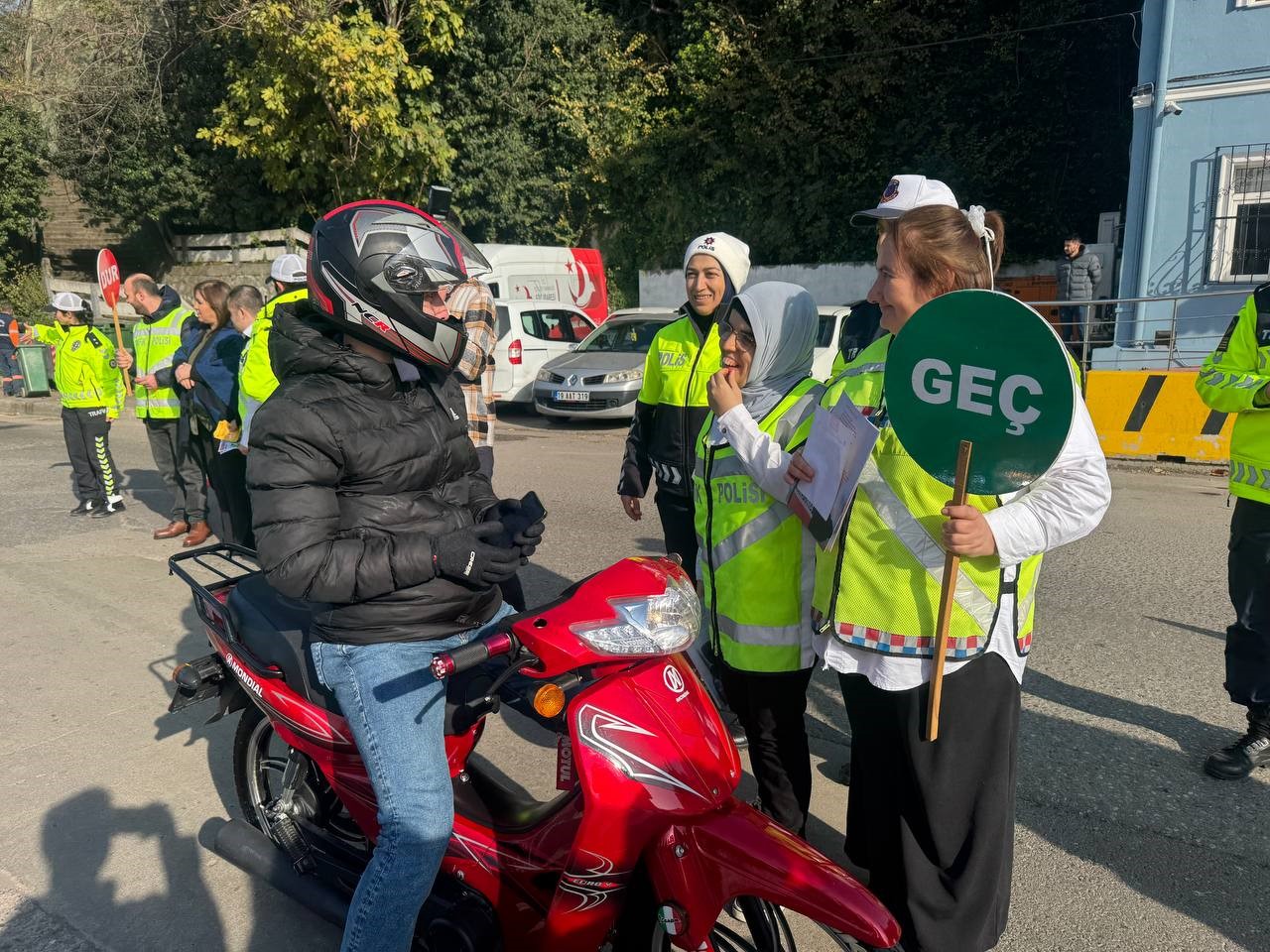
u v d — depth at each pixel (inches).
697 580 154.9
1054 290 674.8
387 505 90.7
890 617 93.8
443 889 99.7
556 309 567.5
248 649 109.8
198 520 279.4
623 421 513.7
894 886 101.3
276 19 637.3
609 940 96.5
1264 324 139.8
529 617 85.0
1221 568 241.1
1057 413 79.7
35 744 160.4
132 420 548.4
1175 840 128.6
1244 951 107.3
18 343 601.3
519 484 350.6
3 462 415.5
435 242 90.4
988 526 86.1
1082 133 674.8
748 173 775.1
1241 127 426.0
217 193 844.0
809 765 119.6
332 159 719.7
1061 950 108.1
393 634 93.1
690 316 157.8
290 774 119.3
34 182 912.3
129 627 212.4
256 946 113.0
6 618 218.1
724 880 83.6
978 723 93.2
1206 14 423.8
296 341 88.4
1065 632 200.4
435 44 723.4
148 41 808.3
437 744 93.5
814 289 728.3
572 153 827.4
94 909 119.3
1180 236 447.5
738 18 745.0
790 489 103.2
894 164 727.7
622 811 85.9
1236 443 142.8
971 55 696.4
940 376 85.4
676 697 89.0
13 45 887.1
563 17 789.9
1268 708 142.3
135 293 280.7
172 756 156.7
